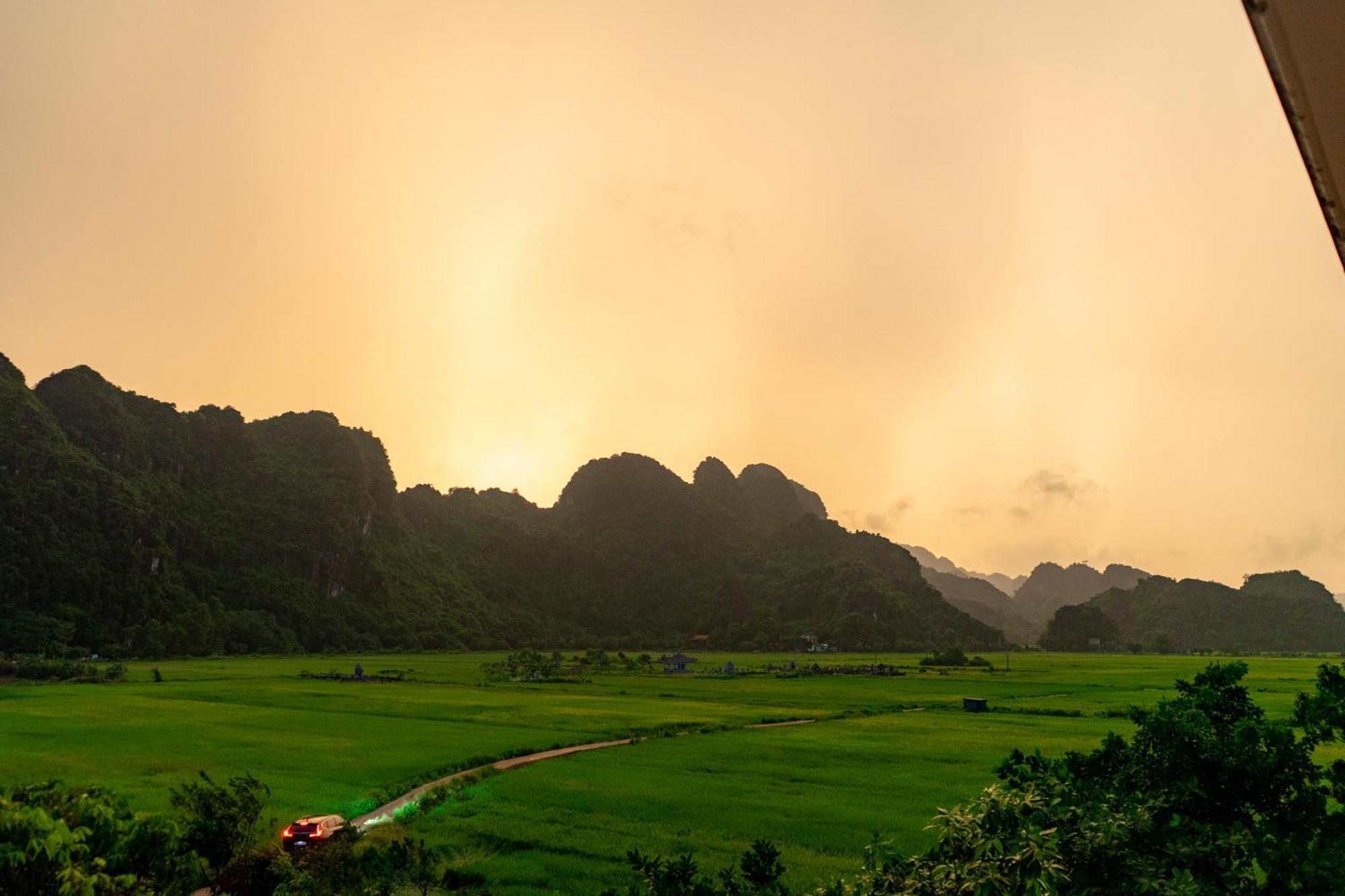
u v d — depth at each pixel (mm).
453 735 40125
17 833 5434
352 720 46688
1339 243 1854
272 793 25125
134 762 30672
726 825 22203
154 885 6820
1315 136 1642
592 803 24953
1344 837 4703
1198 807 5297
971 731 44188
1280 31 1493
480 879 17297
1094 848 4469
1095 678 92438
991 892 4441
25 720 44594
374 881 12148
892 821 22656
